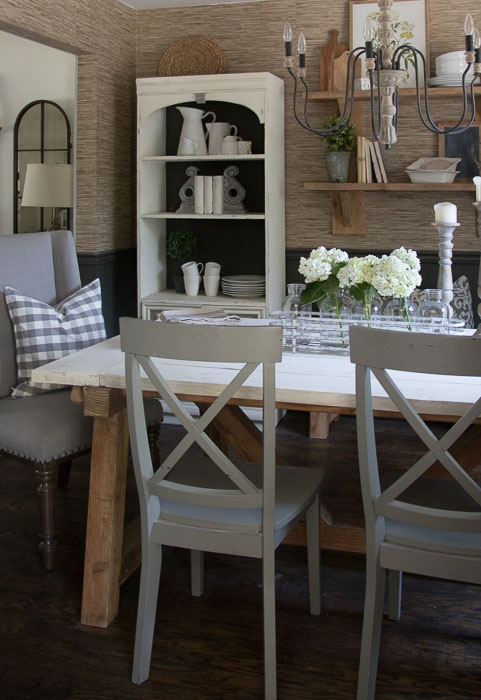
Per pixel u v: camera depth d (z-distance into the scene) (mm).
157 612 2375
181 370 2195
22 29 3598
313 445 4059
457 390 1966
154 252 4656
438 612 2385
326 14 4379
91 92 4289
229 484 2166
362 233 4504
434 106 4309
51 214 5273
